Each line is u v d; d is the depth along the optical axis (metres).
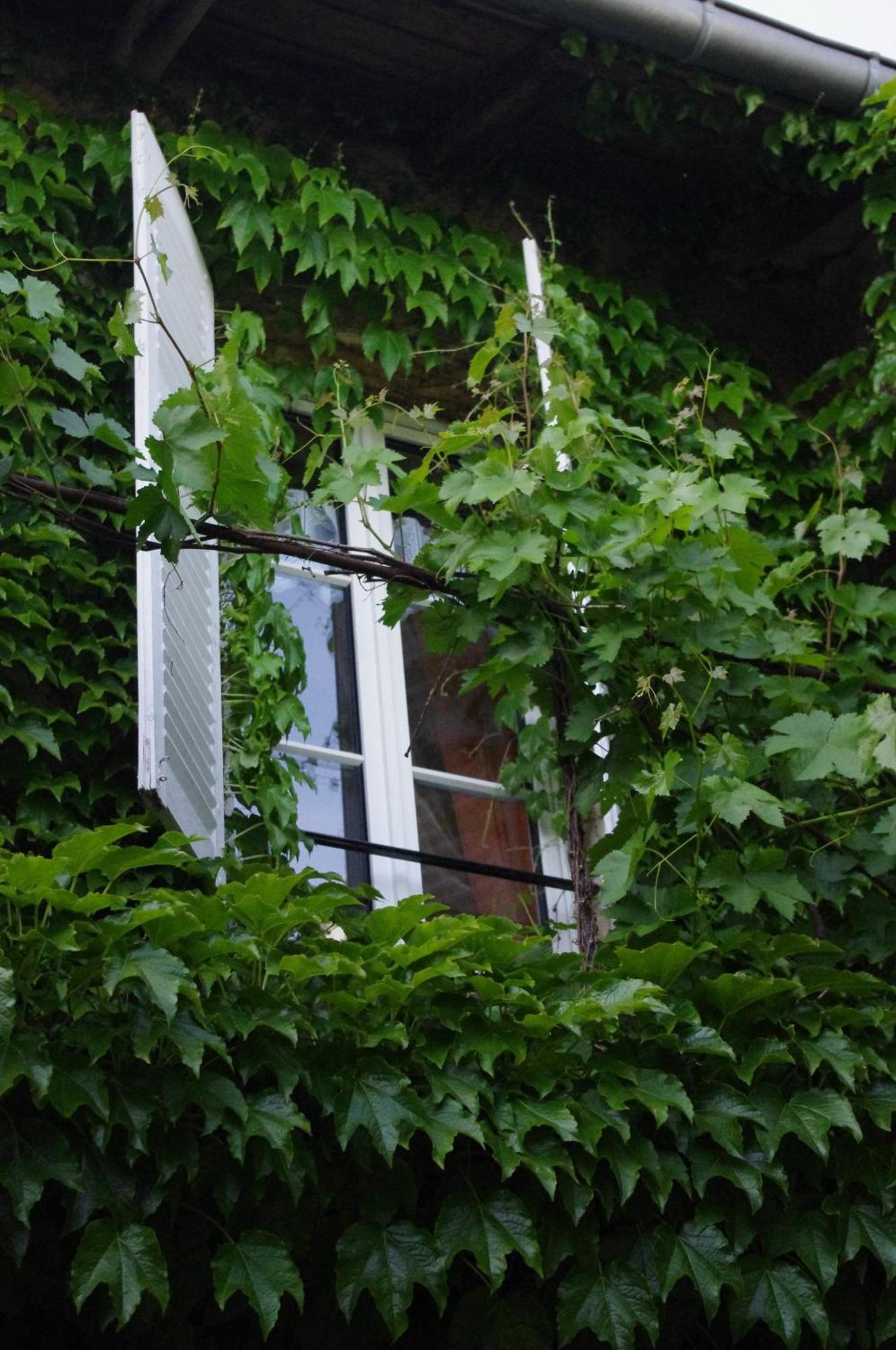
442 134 5.08
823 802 3.63
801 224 5.55
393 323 4.88
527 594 3.55
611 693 3.54
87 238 4.50
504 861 4.49
